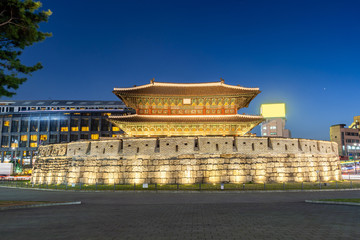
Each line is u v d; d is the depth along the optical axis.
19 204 21.50
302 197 28.75
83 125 122.50
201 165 44.38
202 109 59.53
